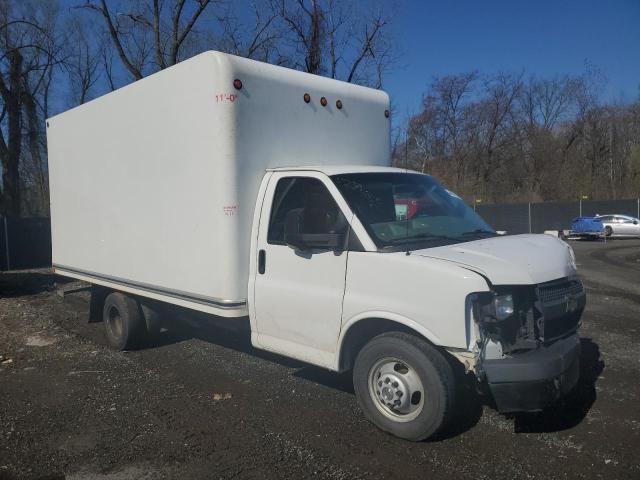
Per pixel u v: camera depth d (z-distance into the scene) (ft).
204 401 17.54
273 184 17.19
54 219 28.17
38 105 99.14
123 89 21.63
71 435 15.31
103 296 25.71
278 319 16.65
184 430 15.42
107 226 23.36
